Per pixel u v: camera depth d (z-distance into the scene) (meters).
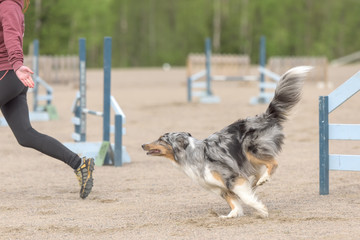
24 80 7.34
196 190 9.10
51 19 57.84
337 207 7.47
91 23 81.88
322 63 36.75
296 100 7.62
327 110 8.36
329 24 97.69
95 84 40.00
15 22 7.52
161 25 101.75
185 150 7.26
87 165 8.40
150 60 99.62
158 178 10.30
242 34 85.12
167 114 22.16
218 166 7.04
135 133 17.25
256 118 7.48
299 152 13.15
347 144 14.00
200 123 19.33
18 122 8.05
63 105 26.31
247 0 87.62
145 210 7.68
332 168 8.41
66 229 6.66
